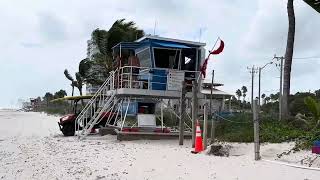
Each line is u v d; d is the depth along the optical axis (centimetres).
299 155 1313
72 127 2616
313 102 1622
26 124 4031
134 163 1366
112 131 2531
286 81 2172
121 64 2448
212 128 1773
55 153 1688
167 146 1900
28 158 1543
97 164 1366
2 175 1198
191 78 2334
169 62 2322
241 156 1420
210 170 1189
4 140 2289
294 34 2181
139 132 2198
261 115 2458
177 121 2798
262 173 1112
